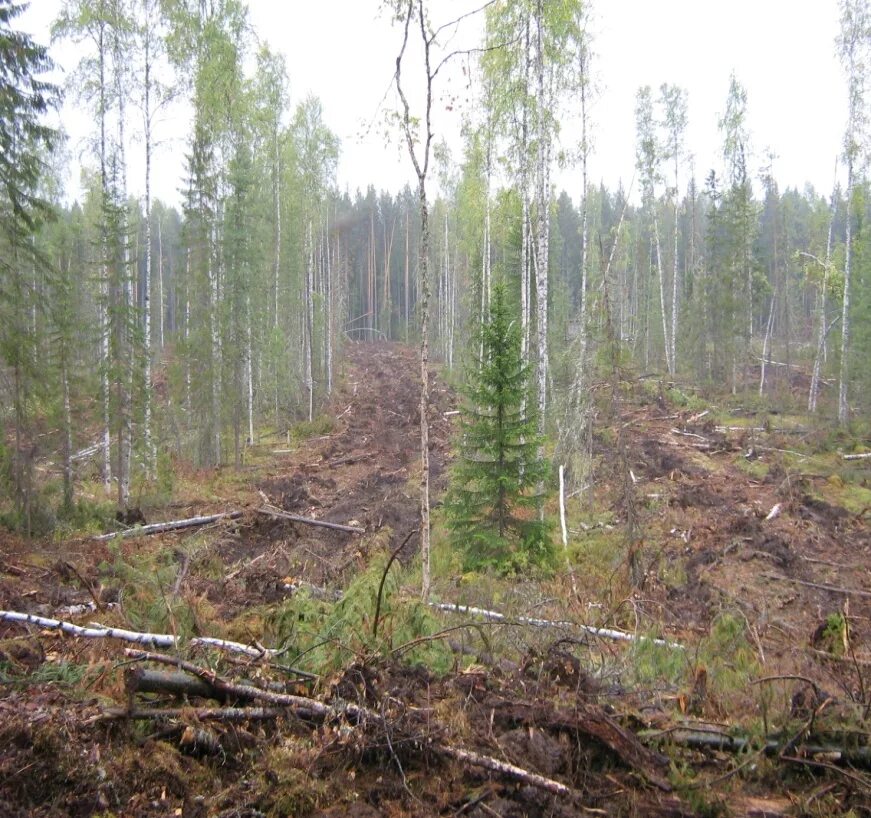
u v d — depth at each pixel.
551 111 15.75
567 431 14.62
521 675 5.24
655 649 6.54
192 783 3.96
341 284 51.53
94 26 18.84
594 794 4.23
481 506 11.58
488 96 17.64
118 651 5.42
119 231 17.59
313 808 3.90
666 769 4.56
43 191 24.72
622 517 14.45
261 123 27.84
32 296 13.90
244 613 7.29
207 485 19.59
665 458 20.52
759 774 4.62
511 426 11.34
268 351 29.39
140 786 3.83
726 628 8.16
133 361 17.75
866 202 28.80
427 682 5.00
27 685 4.69
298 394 33.81
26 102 13.52
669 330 44.44
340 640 5.34
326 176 34.19
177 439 23.31
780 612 10.64
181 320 27.98
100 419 17.56
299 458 24.42
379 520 15.22
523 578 10.05
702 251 50.16
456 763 4.27
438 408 31.02
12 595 7.61
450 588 9.78
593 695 5.07
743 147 33.84
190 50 21.05
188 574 9.60
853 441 23.19
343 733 4.31
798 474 18.80
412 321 71.19
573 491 15.75
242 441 27.09
